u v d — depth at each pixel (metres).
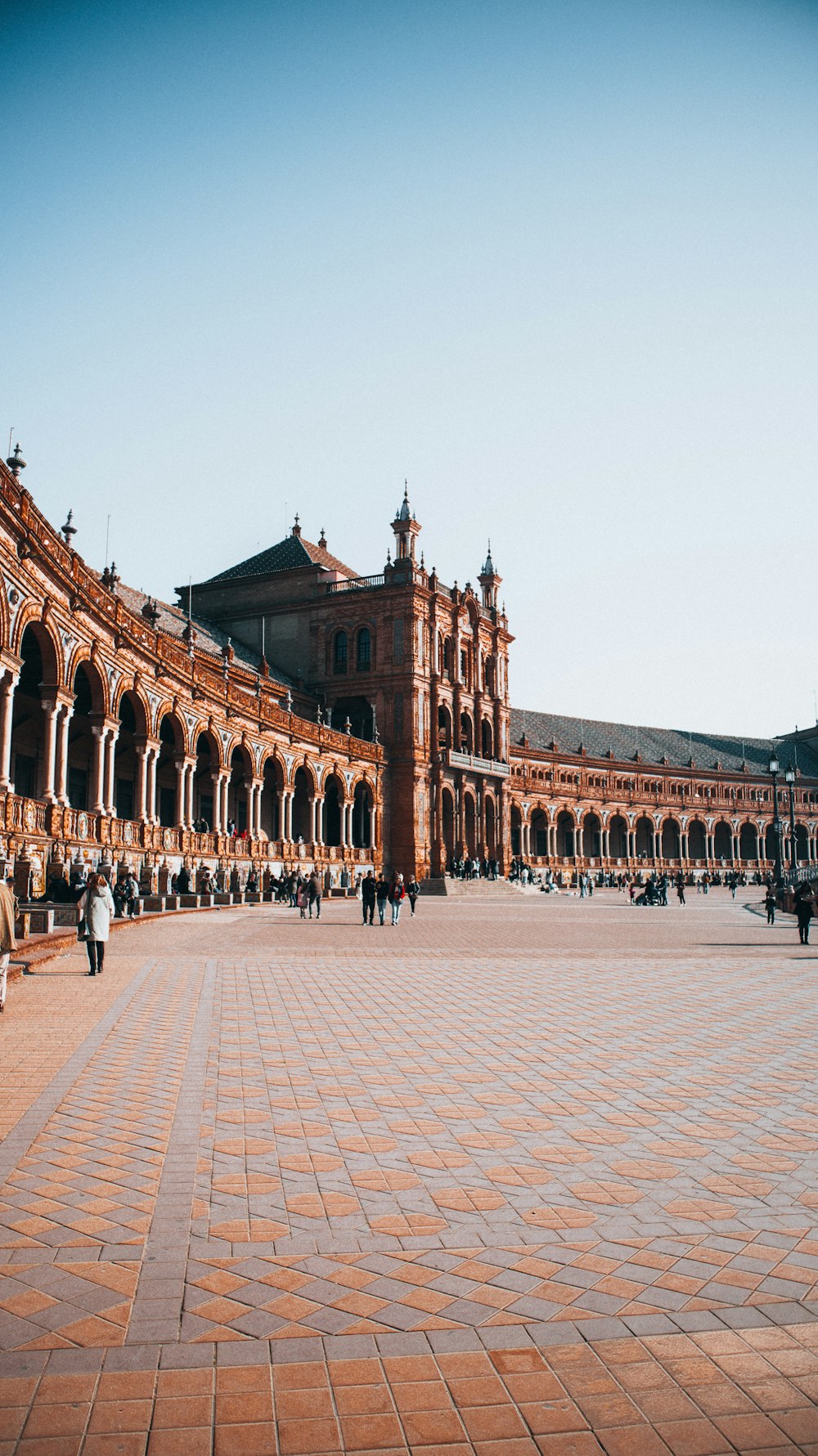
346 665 86.56
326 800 82.12
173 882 43.53
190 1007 14.88
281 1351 4.82
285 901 52.72
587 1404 4.43
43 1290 5.41
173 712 46.84
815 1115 9.05
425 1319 5.14
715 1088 10.06
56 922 26.70
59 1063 10.71
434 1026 13.67
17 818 28.80
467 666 94.81
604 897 79.44
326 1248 5.99
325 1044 12.28
